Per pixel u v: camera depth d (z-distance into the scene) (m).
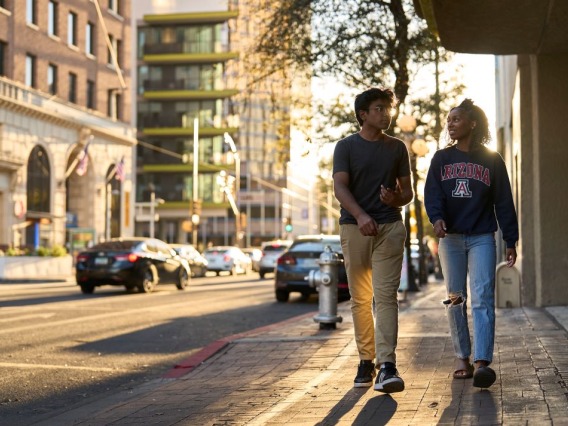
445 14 10.62
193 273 39.34
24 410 7.26
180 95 76.38
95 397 7.86
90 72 50.09
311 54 20.64
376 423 5.46
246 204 104.88
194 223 54.47
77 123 47.53
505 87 21.78
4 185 41.25
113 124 52.38
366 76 20.48
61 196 46.31
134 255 24.80
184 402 6.95
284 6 20.44
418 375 7.30
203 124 77.31
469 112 6.68
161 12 77.31
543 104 13.52
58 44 46.56
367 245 6.61
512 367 7.33
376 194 6.62
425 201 6.72
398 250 6.59
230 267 47.41
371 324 6.89
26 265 36.19
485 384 6.25
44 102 44.59
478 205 6.61
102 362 10.15
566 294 13.62
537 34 11.73
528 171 14.28
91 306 18.92
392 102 6.68
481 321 6.43
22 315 16.27
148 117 78.19
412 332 10.69
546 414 5.36
